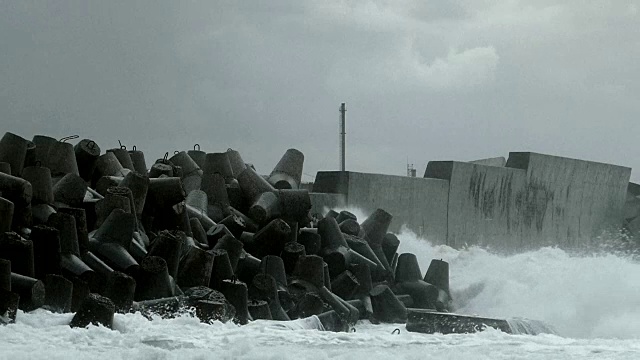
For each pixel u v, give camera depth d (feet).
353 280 110.11
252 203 122.11
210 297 87.86
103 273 91.66
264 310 94.07
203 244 106.93
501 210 194.18
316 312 99.45
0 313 75.82
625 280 124.47
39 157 114.93
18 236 86.02
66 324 76.95
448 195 180.24
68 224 91.71
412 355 66.03
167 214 107.86
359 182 157.99
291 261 108.99
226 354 64.69
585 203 219.00
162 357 63.05
